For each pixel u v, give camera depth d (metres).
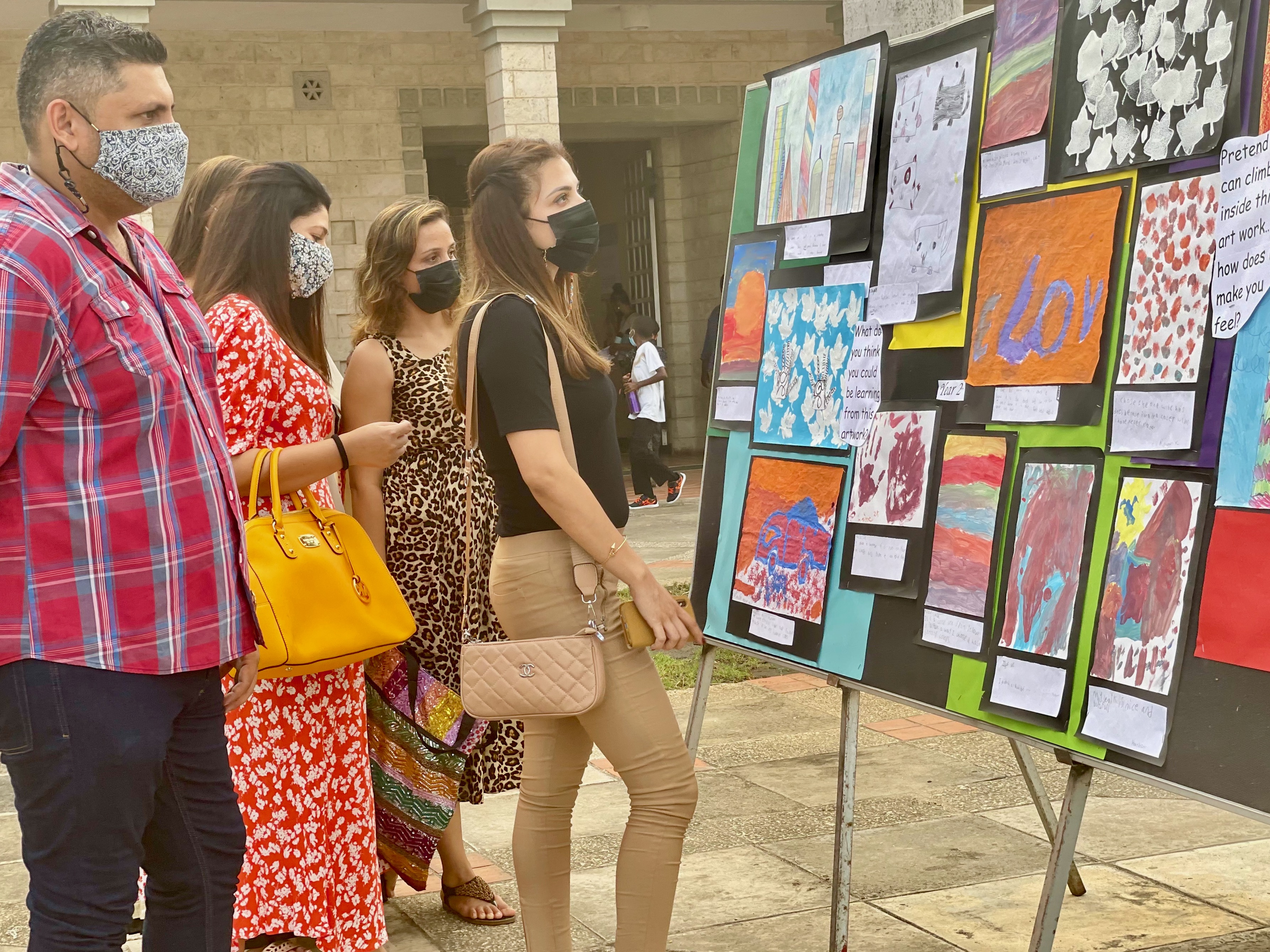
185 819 2.17
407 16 12.93
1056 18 2.42
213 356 2.24
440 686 3.25
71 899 1.96
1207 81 2.11
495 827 4.03
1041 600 2.41
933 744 4.64
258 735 2.85
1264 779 1.98
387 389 3.23
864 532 2.88
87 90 1.95
